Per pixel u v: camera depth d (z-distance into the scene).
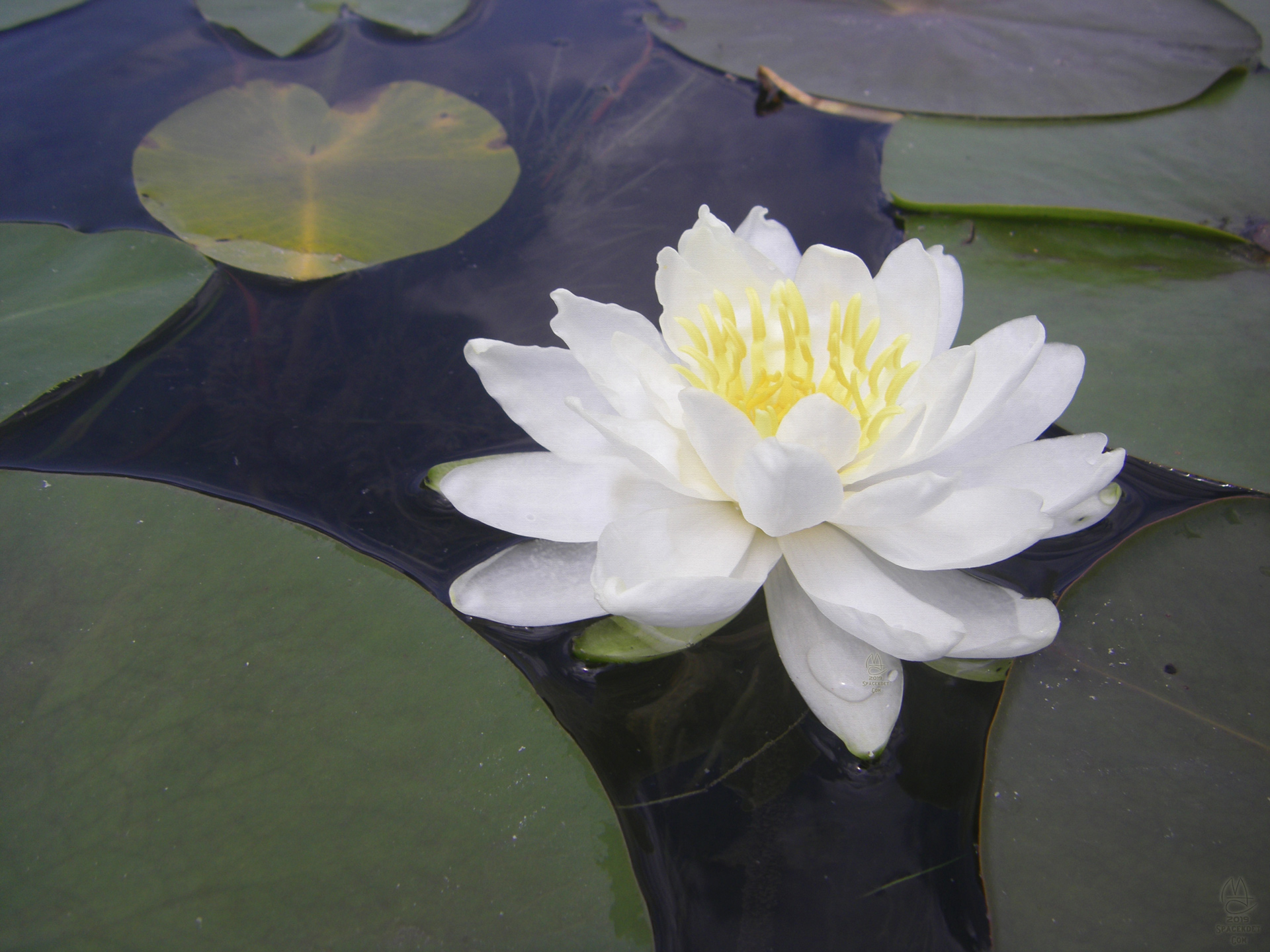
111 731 0.36
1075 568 0.40
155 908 0.31
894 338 0.40
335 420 0.42
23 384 0.41
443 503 0.41
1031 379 0.39
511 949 0.30
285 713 0.37
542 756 0.35
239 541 0.39
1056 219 0.45
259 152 0.47
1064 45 0.50
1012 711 0.37
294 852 0.32
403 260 0.46
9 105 0.49
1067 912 0.32
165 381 0.43
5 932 0.30
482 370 0.39
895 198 0.46
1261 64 0.49
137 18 0.54
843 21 0.52
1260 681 0.37
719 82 0.51
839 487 0.37
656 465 0.38
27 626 0.38
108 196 0.46
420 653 0.38
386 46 0.53
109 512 0.39
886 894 0.34
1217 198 0.45
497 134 0.48
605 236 0.46
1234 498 0.40
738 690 0.38
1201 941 0.31
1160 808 0.35
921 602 0.38
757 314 0.39
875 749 0.36
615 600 0.34
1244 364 0.41
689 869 0.35
